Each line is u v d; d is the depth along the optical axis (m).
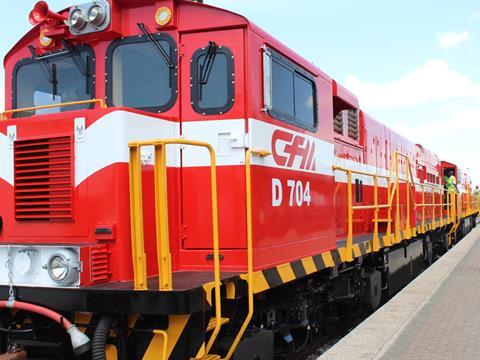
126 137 3.89
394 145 11.45
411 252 10.83
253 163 4.29
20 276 3.71
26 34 4.92
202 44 4.42
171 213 4.29
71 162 3.98
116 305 3.45
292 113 5.13
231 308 4.32
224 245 4.28
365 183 8.96
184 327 3.59
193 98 4.39
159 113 4.45
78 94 4.69
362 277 7.66
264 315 4.92
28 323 4.01
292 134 5.07
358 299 7.52
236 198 4.26
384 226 9.53
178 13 4.46
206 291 3.59
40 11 4.52
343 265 6.48
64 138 4.02
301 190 5.23
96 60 4.63
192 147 4.38
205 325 3.77
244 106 4.29
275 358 5.30
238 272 4.16
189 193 4.36
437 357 4.78
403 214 10.28
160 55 4.47
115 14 4.51
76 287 3.55
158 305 3.38
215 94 4.38
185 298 3.36
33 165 4.12
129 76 4.55
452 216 17.47
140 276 3.48
